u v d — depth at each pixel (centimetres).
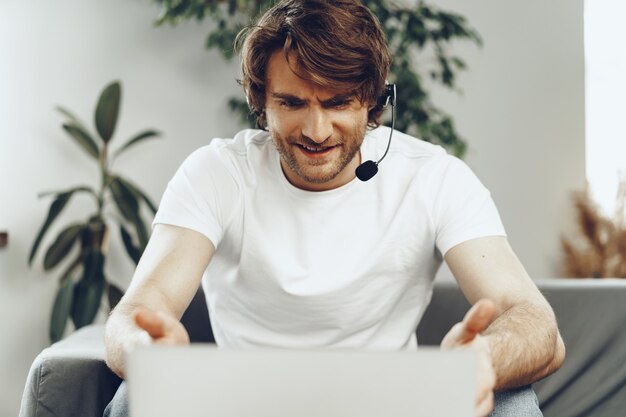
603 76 403
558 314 185
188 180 150
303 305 146
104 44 345
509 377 104
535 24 382
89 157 340
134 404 67
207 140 352
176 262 138
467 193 148
